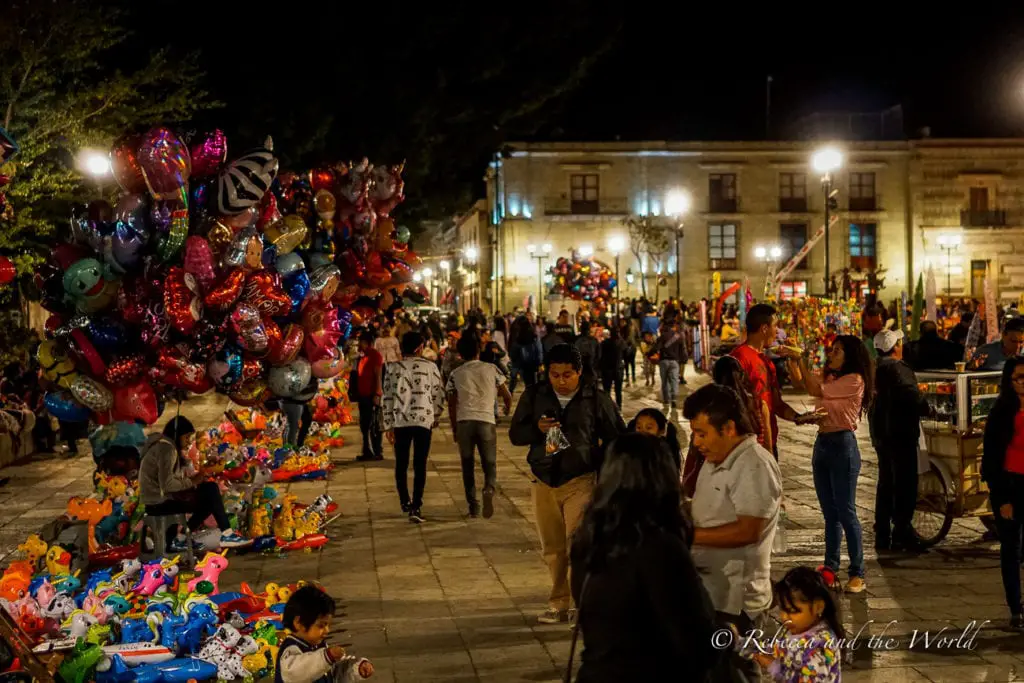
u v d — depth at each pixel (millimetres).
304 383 8438
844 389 7672
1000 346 10664
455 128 24984
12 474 14484
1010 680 6008
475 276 59938
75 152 15344
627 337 27859
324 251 9188
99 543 9516
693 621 3361
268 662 6449
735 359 6652
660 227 52000
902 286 53938
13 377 16750
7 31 14172
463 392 10711
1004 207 54094
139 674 6137
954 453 8961
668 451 3666
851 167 53562
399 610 7594
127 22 19484
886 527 9086
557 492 6922
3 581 6539
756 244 53219
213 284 7480
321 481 13477
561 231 52406
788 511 10898
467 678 6180
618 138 53875
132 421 7887
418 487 10711
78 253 7613
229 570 8922
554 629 7078
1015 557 6859
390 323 18688
